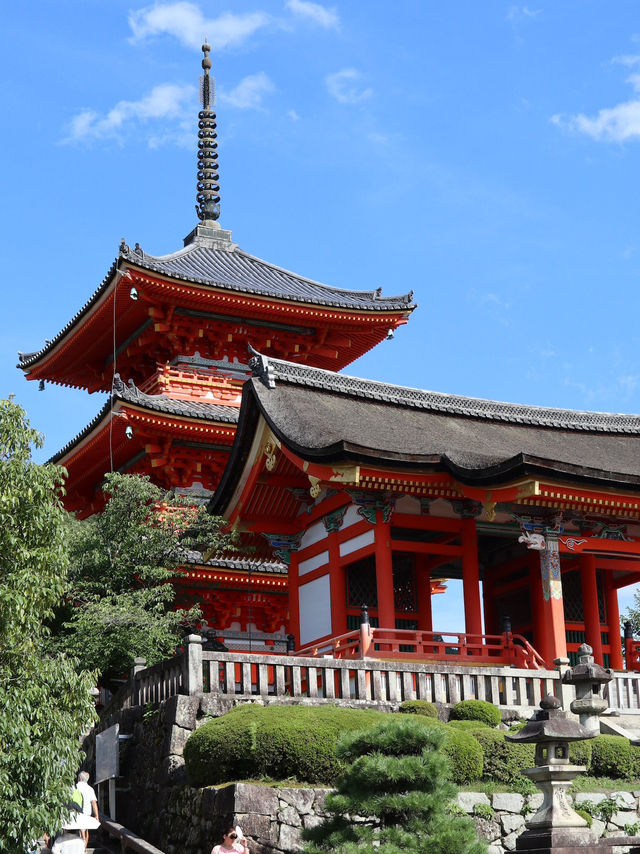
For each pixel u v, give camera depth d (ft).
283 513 129.90
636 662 135.03
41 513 75.00
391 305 204.85
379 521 114.42
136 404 169.78
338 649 110.42
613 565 131.64
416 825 67.05
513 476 107.86
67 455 188.34
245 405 123.44
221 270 211.00
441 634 110.42
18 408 76.95
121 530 125.80
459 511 119.44
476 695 96.02
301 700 89.51
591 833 72.08
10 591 71.67
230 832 69.92
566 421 145.28
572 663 130.52
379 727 70.74
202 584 151.12
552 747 73.31
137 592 119.34
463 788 82.53
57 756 70.59
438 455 111.04
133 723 94.58
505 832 80.53
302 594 126.72
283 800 75.51
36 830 68.80
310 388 129.59
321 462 109.60
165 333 194.80
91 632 112.57
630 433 147.95
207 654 89.25
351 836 68.28
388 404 135.03
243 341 200.23
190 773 81.15
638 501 114.73
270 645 157.17
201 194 231.71
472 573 117.80
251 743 78.38
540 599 133.28
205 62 241.55
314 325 202.90
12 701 70.08
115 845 87.61
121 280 182.50
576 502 113.09
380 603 112.57
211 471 184.96
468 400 145.79
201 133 234.99
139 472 187.21
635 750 90.58
